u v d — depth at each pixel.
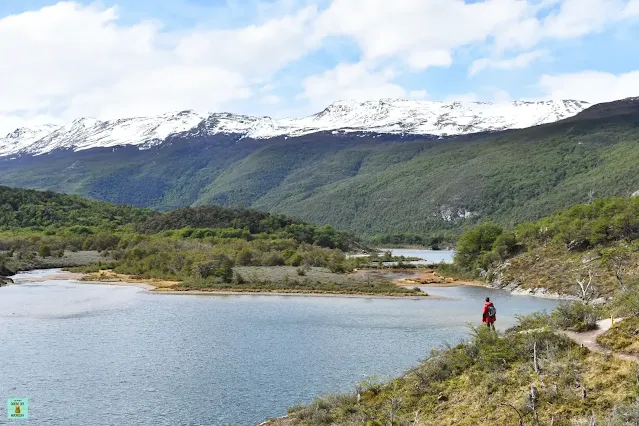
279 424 28.72
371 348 47.88
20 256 142.25
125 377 38.91
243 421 30.72
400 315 67.31
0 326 57.34
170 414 31.86
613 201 105.94
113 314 66.56
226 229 188.38
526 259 101.25
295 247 157.62
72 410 32.44
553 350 26.78
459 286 102.75
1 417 31.39
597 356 25.14
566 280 84.00
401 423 24.52
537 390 23.62
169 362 43.00
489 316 36.31
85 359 43.72
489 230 122.50
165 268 117.00
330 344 49.62
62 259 144.50
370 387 30.55
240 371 40.34
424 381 28.70
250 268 121.31
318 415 27.89
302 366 41.69
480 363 28.17
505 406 23.36
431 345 48.97
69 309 70.12
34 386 36.84
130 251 139.50
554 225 110.12
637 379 22.08
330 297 86.56
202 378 38.59
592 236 91.75
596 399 22.12
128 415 31.72
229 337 52.81
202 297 85.50
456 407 24.91
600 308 34.47
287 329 57.38
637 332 26.27
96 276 112.50
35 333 53.88
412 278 115.94
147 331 55.66
